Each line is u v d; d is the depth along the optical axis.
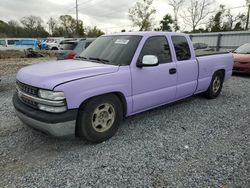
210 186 2.56
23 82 3.33
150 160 3.08
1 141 3.60
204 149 3.39
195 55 5.23
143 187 2.54
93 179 2.68
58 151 3.32
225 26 45.41
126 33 4.43
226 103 5.80
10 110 5.07
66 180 2.66
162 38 4.42
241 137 3.81
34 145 3.48
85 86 3.15
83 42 9.92
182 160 3.09
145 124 4.33
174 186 2.56
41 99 3.05
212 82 5.92
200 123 4.42
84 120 3.27
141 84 3.90
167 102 4.65
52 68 3.45
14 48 36.19
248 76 10.18
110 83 3.43
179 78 4.67
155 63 3.79
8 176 2.72
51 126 2.99
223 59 6.14
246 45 11.05
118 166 2.94
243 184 2.60
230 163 3.01
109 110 3.60
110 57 3.95
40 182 2.62
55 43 36.47
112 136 3.77
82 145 3.49
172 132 3.99
